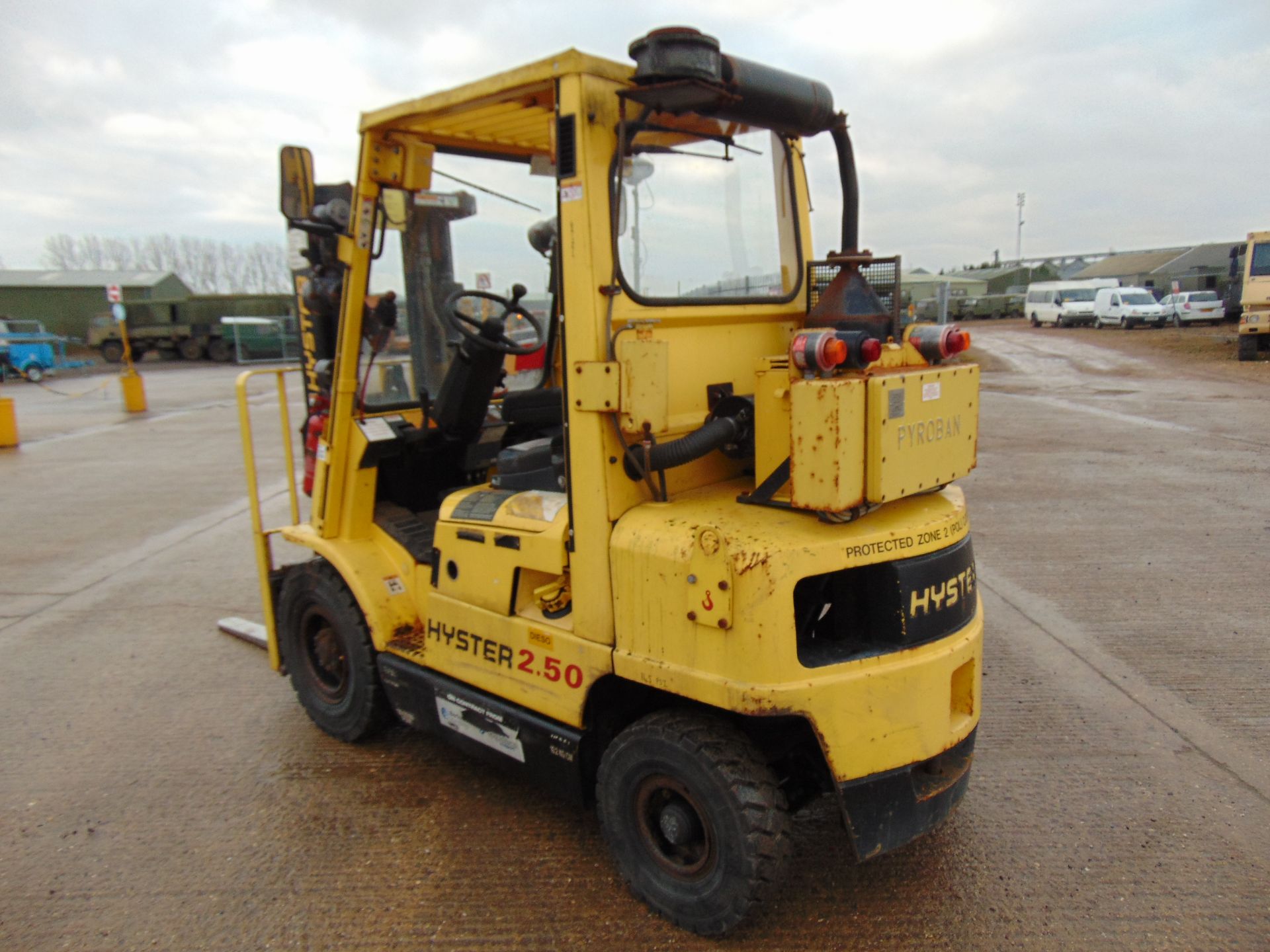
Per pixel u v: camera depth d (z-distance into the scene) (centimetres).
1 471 1146
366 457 377
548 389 385
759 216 328
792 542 243
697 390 297
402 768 392
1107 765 382
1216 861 315
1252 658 481
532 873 317
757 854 256
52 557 745
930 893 302
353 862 327
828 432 231
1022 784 368
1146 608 557
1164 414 1388
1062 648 502
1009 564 650
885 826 261
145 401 1917
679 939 282
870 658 256
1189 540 695
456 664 333
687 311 288
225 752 411
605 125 261
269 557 438
